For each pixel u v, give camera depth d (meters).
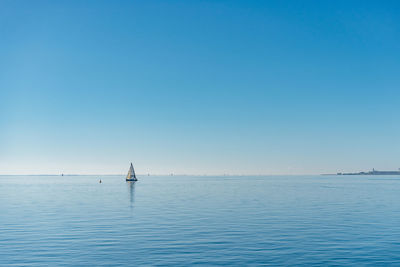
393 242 30.38
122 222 42.69
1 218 46.88
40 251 27.53
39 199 82.88
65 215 49.97
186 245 29.44
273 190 121.88
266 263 24.06
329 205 63.97
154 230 36.72
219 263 24.06
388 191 112.62
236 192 110.12
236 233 34.78
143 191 119.44
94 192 114.00
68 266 23.52
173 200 78.12
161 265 23.64
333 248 28.22
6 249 28.22
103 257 25.67
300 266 23.41
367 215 48.47
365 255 26.09
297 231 35.84
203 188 142.88
